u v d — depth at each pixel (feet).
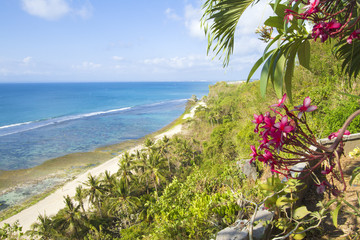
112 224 119.14
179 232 14.62
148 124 355.36
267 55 6.06
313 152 4.74
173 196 19.79
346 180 13.44
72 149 241.35
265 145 4.79
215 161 70.49
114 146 248.52
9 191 155.02
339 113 26.20
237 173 20.53
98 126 346.13
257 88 57.62
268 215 8.51
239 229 8.21
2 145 258.16
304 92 37.17
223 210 12.37
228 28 7.73
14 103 612.70
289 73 6.48
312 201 12.39
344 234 9.26
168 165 151.23
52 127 343.87
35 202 141.18
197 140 202.69
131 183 139.54
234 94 284.61
